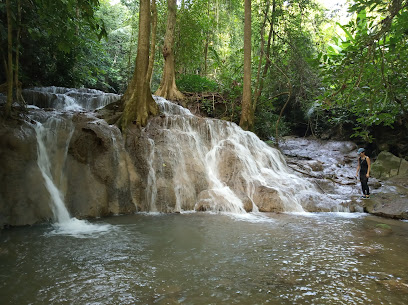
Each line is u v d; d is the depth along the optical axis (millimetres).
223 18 24328
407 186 10625
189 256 4203
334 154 15188
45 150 6648
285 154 14914
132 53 29938
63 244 4586
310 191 9203
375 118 6621
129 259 4027
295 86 17438
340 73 5551
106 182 6980
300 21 16562
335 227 6309
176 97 15438
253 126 13914
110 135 7504
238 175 8805
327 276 3602
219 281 3396
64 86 15586
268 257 4230
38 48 13141
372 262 4141
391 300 3014
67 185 6617
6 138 5973
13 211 5652
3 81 11938
